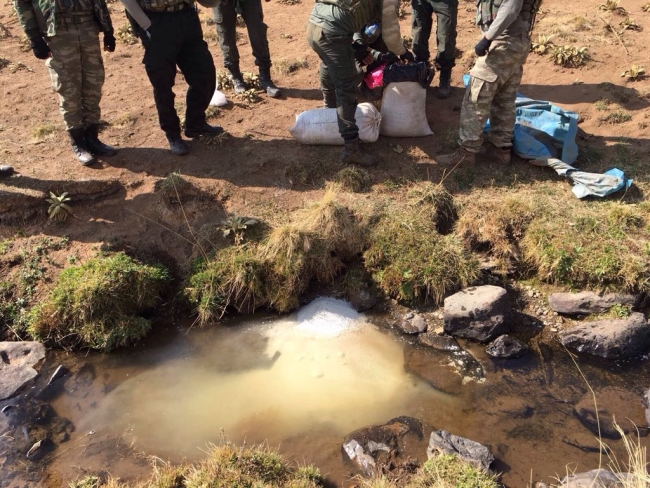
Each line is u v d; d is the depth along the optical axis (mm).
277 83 7145
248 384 4324
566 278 4824
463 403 4109
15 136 6121
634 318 4523
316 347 4598
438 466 3492
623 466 3627
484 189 5484
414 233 5000
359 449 3744
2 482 3646
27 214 5199
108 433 3975
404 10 8594
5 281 4824
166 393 4266
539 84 6938
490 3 4934
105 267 4750
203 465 3600
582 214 5105
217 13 6363
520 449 3758
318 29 5004
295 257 4852
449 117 6418
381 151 5914
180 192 5355
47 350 4586
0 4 9258
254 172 5633
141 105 6672
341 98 5273
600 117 6301
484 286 4762
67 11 4902
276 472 3564
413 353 4531
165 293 4957
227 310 4922
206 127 6016
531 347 4531
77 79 5266
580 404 4070
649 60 7133
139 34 5148
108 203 5367
